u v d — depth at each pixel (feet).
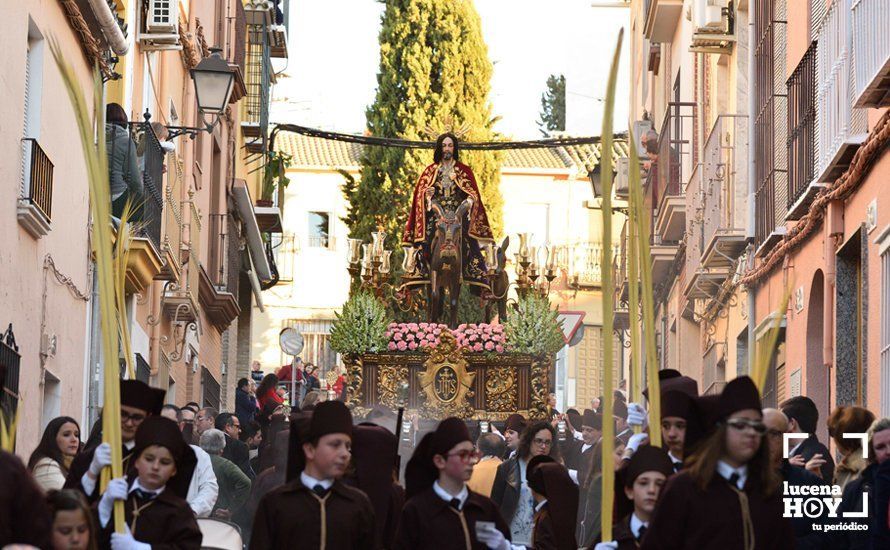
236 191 149.48
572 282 223.30
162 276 97.71
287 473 38.34
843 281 67.82
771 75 84.69
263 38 164.86
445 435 39.45
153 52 98.02
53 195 72.84
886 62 52.03
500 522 40.11
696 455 32.68
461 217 103.81
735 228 94.63
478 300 106.22
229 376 174.50
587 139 130.31
